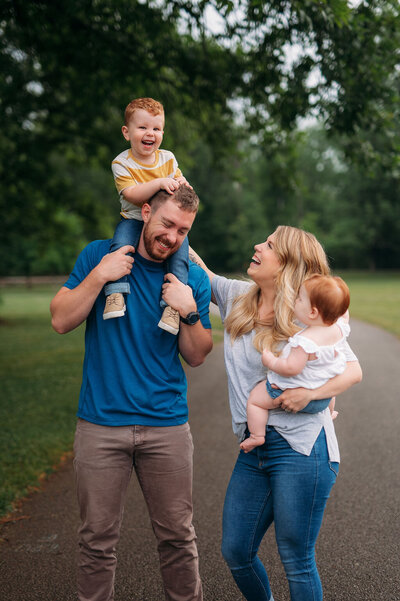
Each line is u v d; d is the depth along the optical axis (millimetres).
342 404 7137
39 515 3859
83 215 20031
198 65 9039
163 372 2348
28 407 7184
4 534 3562
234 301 2543
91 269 2469
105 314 2244
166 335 2361
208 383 8961
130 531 3602
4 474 4551
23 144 14133
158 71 9250
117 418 2268
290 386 2215
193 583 2381
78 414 2354
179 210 2223
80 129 13805
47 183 17875
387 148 8062
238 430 2426
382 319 18734
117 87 10133
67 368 10742
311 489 2236
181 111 11086
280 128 9930
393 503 3947
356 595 2807
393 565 3088
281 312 2297
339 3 5738
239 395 2400
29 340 15898
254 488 2355
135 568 3115
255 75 8625
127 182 2713
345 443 5465
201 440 5688
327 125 7844
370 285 43094
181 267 2414
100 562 2260
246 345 2422
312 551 2273
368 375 9094
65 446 5434
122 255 2262
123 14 7797
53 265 48594
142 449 2301
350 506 3930
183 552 2357
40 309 28375
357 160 8258
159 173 2824
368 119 7543
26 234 21406
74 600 2801
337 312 2201
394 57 7156
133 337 2307
